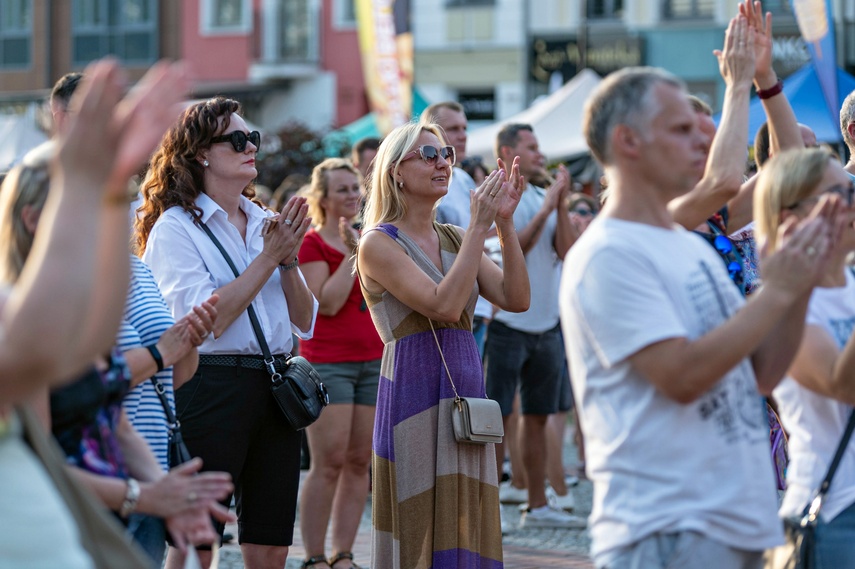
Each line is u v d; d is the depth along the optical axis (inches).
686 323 156.9
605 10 1389.0
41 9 1676.9
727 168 198.4
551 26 1408.7
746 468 155.9
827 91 538.9
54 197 124.0
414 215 257.0
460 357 250.2
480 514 249.8
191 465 167.3
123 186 134.6
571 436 643.5
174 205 258.4
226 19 1615.4
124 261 139.1
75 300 121.3
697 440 153.9
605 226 160.4
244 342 250.4
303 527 328.2
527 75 1419.8
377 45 970.7
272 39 1577.3
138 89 130.6
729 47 205.8
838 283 178.9
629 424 155.6
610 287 155.6
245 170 260.4
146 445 179.8
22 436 135.8
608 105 161.6
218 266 254.5
